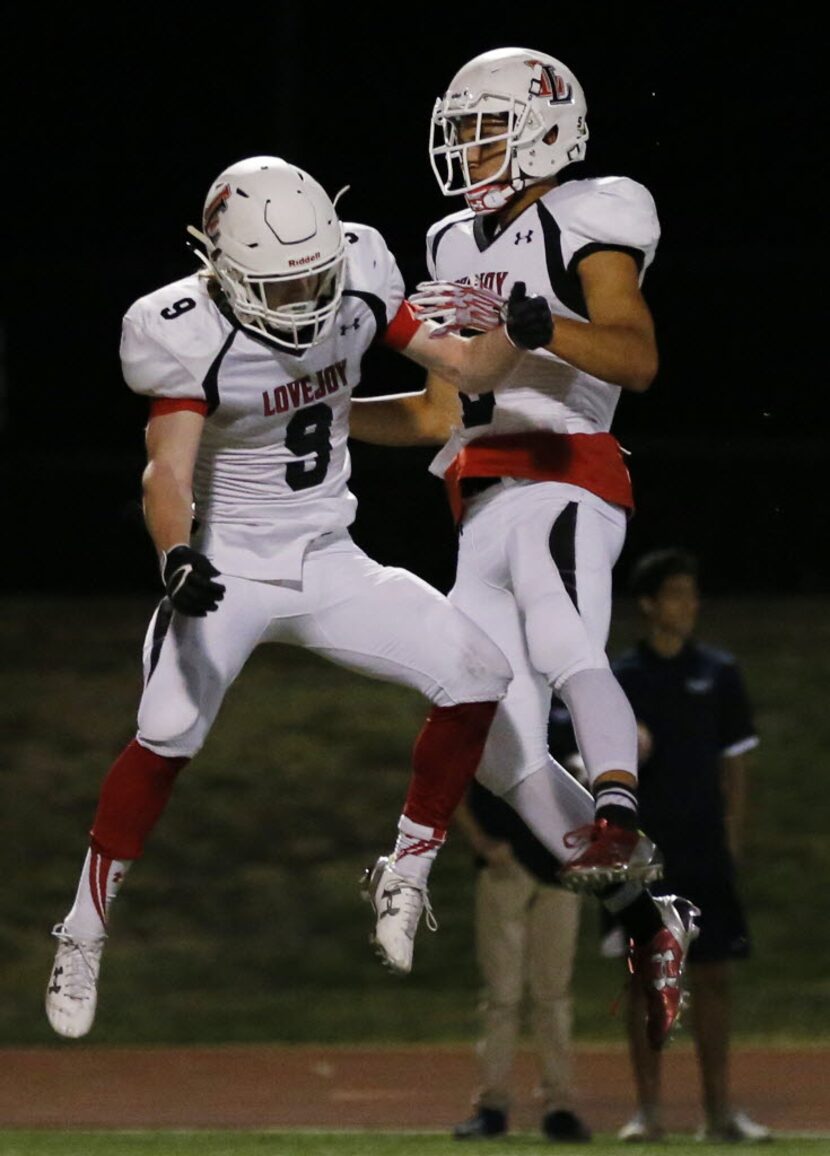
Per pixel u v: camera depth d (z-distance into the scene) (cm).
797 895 4053
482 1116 2586
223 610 1677
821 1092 2997
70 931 1731
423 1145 2106
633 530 6350
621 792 1642
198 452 1694
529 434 1770
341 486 1734
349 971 3881
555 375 1766
